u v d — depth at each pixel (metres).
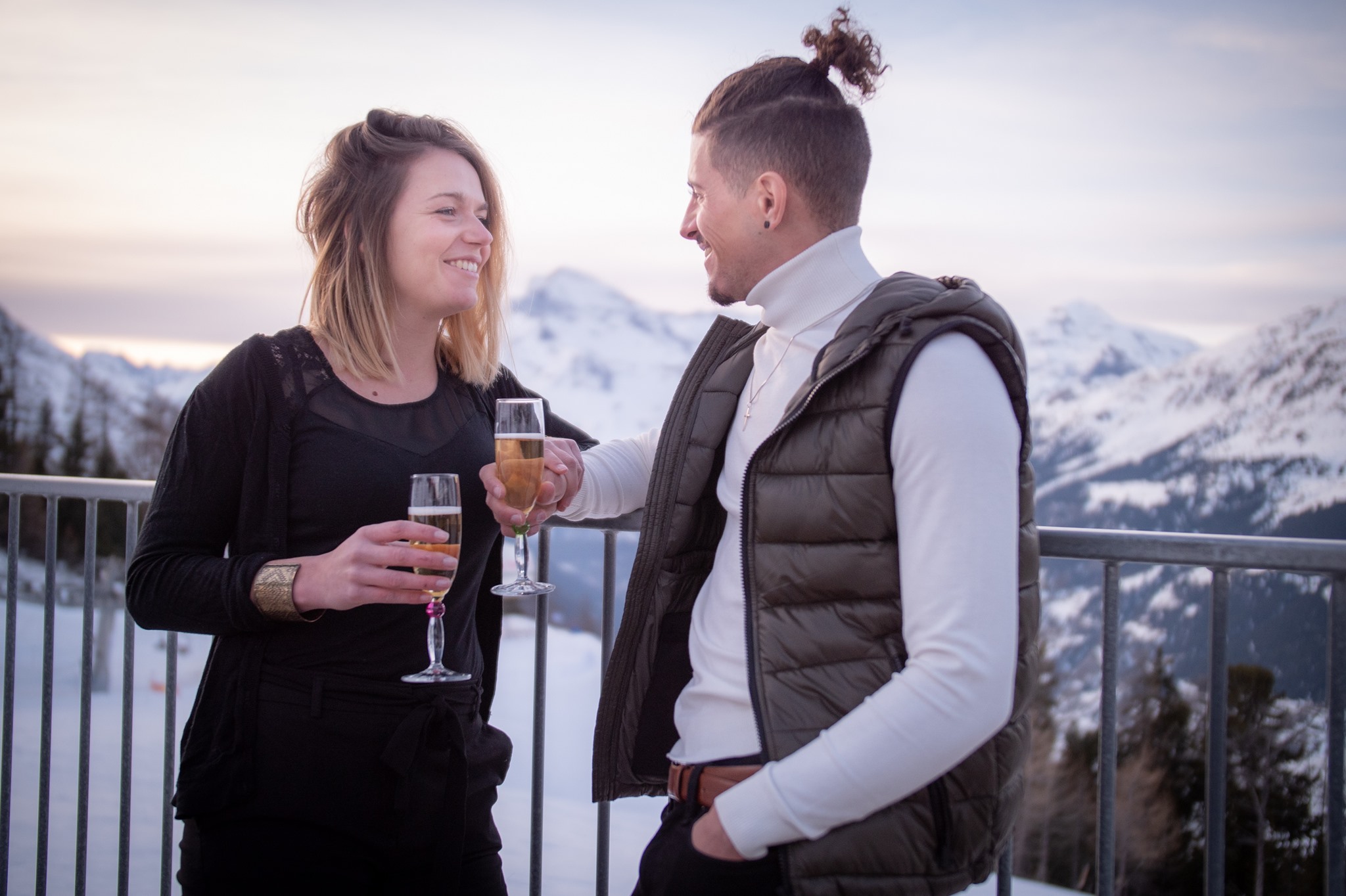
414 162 1.69
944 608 1.09
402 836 1.57
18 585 2.33
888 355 1.19
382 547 1.44
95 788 7.90
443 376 1.84
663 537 1.59
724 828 1.18
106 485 2.22
